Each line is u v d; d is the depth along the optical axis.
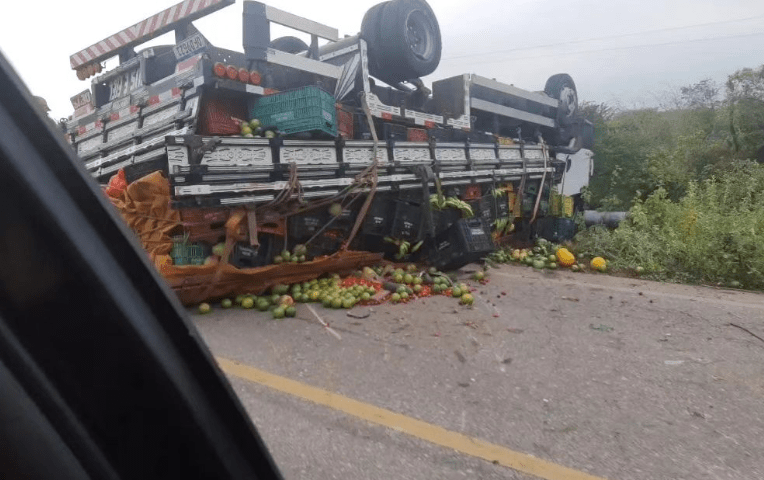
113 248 1.10
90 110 8.40
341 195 7.24
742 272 8.81
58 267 1.00
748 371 4.52
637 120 17.75
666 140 17.09
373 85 8.48
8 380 0.92
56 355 1.01
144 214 6.00
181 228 6.01
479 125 11.35
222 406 1.36
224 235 6.34
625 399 3.91
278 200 6.46
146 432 1.19
